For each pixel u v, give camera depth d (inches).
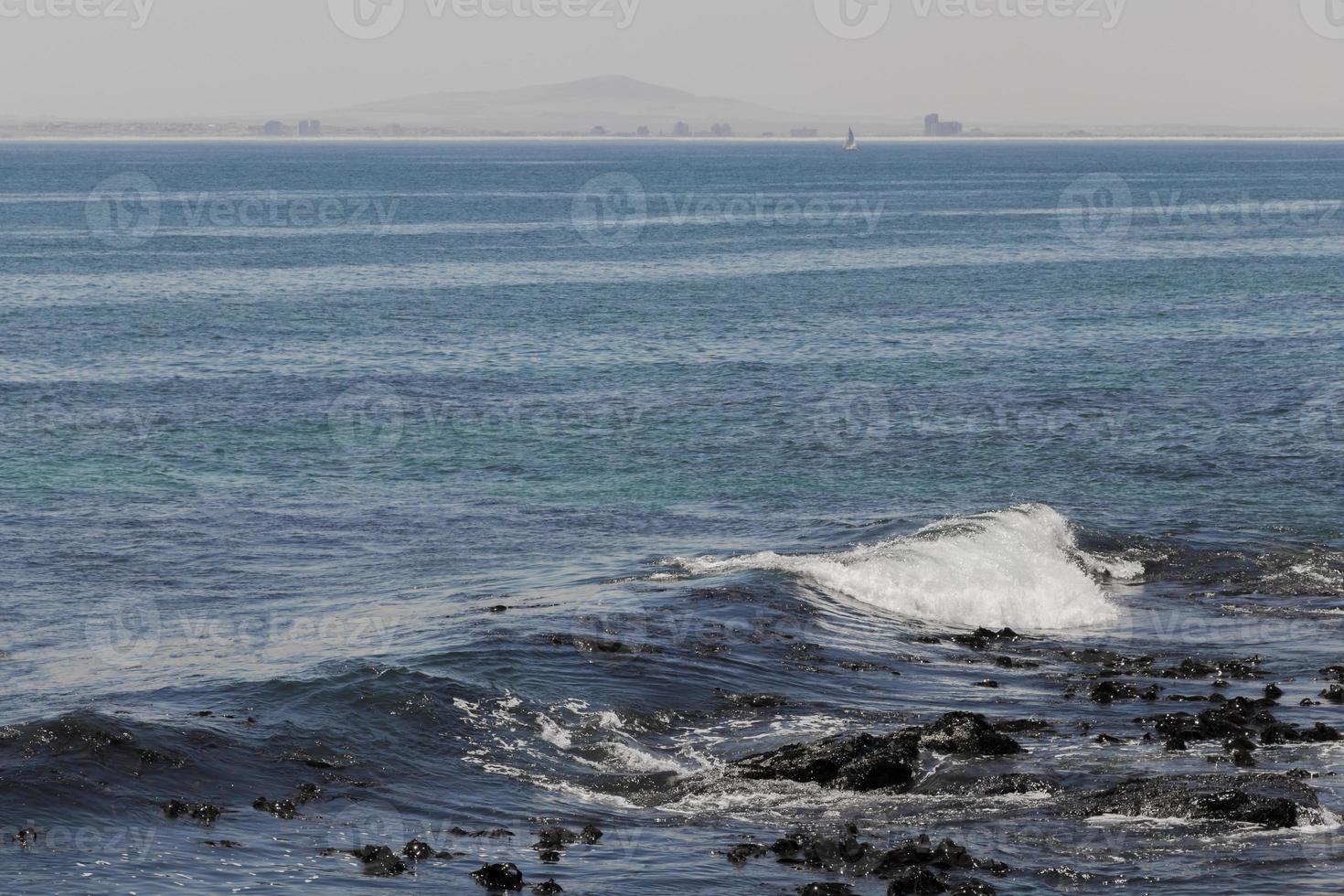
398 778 1119.6
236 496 2347.4
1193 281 5871.1
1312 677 1471.5
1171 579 1878.7
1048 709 1338.6
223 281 5812.0
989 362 3791.8
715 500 2347.4
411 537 2098.9
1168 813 1028.5
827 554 1875.0
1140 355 3900.1
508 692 1311.5
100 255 6855.3
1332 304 5019.7
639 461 2632.9
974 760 1159.0
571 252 7322.8
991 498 2342.5
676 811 1067.3
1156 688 1397.6
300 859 940.6
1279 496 2322.8
